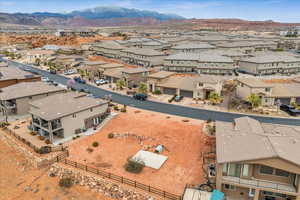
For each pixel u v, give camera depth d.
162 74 78.69
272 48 142.12
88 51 157.25
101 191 30.22
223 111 57.03
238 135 30.70
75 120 43.50
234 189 27.48
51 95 55.44
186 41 165.88
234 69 99.12
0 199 29.70
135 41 160.75
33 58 138.38
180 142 40.69
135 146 40.06
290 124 49.19
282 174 26.00
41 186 31.67
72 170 33.22
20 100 53.69
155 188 28.98
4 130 46.53
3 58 145.62
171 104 62.69
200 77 71.31
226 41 158.25
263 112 55.97
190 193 26.80
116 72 87.56
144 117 52.22
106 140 41.97
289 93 60.69
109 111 53.38
